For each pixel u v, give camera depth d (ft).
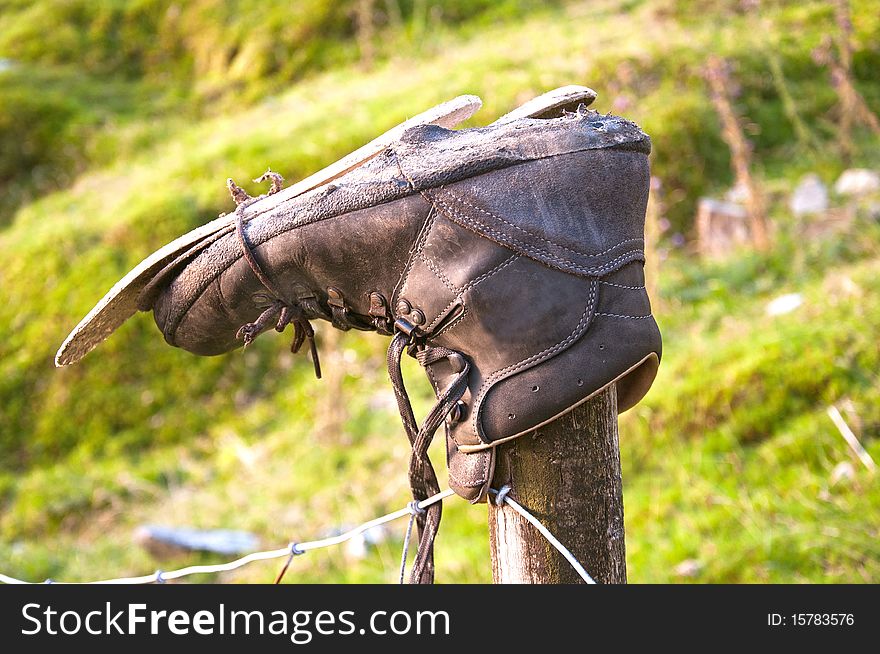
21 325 19.10
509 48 22.25
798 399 11.96
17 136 24.85
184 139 23.67
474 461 4.13
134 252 19.31
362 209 3.98
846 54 17.48
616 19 23.48
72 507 15.83
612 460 4.24
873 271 13.55
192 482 16.06
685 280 15.69
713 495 11.21
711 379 12.51
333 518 13.85
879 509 10.11
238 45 27.17
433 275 3.95
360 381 16.71
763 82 19.72
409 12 26.25
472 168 3.89
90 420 17.72
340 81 24.13
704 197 17.88
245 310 4.42
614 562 4.25
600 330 3.92
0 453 17.72
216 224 4.38
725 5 22.54
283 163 19.70
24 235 21.16
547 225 3.88
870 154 17.60
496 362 3.95
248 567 13.43
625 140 4.06
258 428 16.90
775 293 14.46
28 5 30.96
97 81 27.71
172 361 18.12
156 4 29.32
